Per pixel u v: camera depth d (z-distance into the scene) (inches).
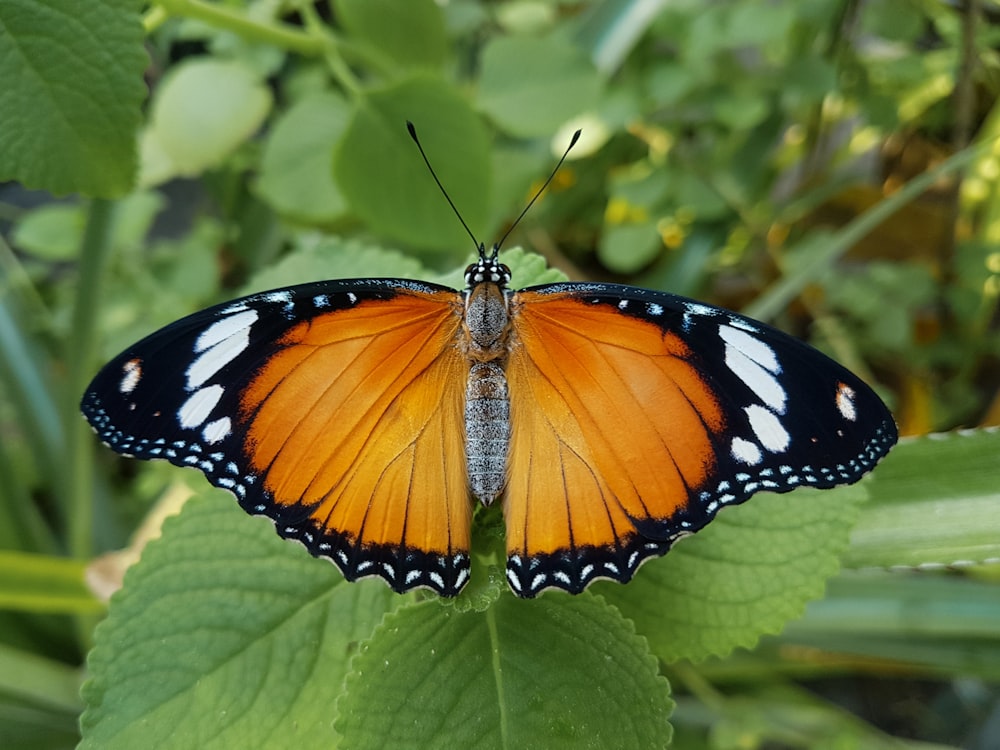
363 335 3.1
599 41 6.3
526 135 5.5
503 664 2.9
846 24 6.1
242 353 2.9
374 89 4.4
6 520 5.6
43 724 5.2
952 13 6.0
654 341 3.0
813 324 6.9
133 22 3.0
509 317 3.3
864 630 5.0
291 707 3.2
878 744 5.4
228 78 5.5
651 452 3.0
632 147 7.0
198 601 3.3
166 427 2.9
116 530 6.2
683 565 3.4
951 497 3.9
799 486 2.9
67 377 5.2
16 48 3.0
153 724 3.1
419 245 4.9
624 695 2.9
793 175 7.6
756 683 6.1
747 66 7.1
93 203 4.6
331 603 3.3
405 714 2.8
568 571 3.0
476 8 6.7
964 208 6.6
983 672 5.0
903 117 6.4
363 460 3.0
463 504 3.1
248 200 6.8
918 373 6.5
